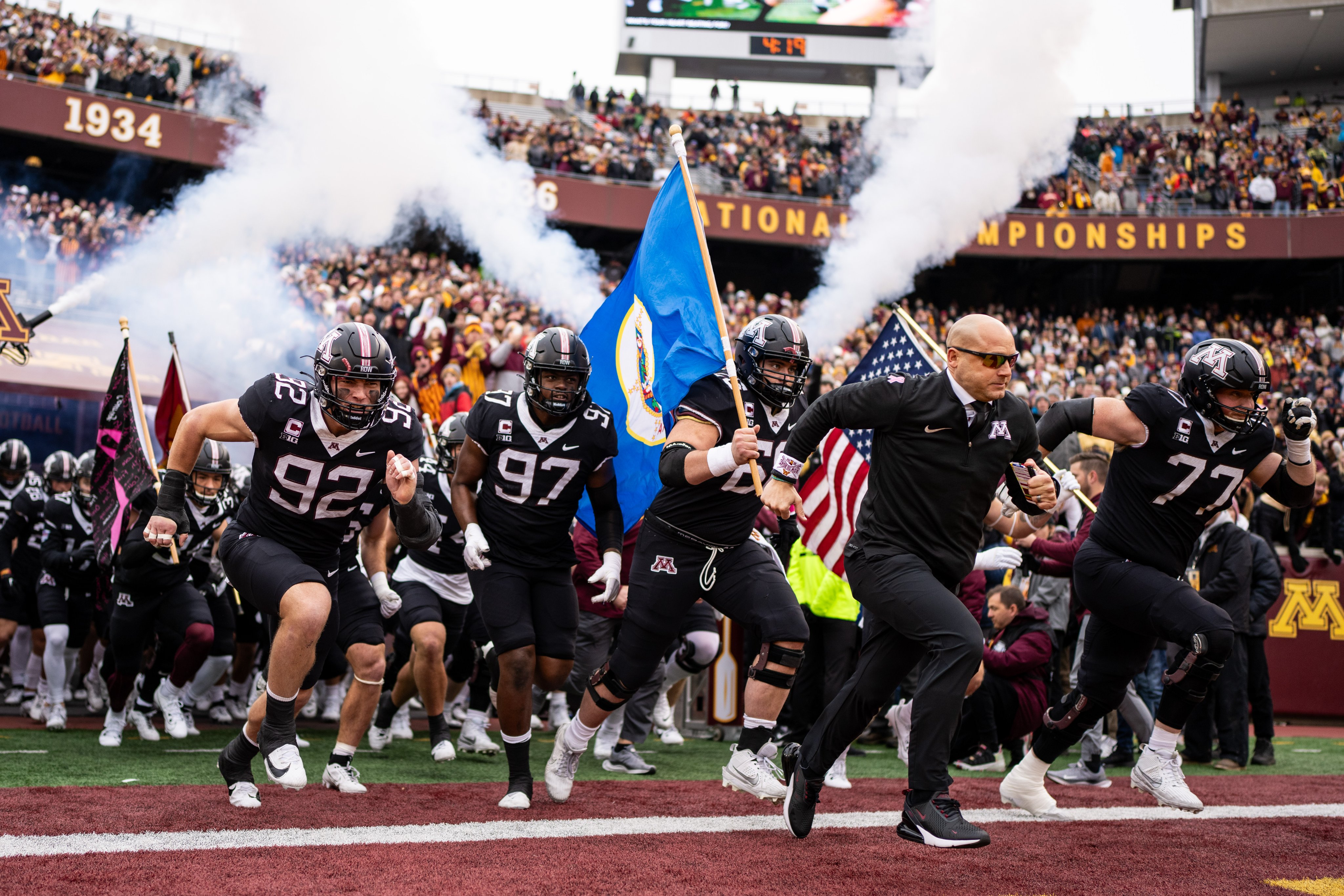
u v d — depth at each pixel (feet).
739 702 24.61
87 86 58.59
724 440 13.75
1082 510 19.40
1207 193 75.46
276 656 12.87
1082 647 17.04
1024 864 11.34
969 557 12.11
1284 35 88.63
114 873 9.59
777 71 84.64
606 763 18.81
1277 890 10.36
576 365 13.91
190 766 17.12
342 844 11.19
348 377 12.55
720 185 73.87
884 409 11.80
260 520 13.60
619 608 18.15
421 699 25.96
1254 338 73.00
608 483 15.01
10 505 24.08
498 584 14.37
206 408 13.28
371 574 15.47
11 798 13.28
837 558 18.49
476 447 14.53
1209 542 22.07
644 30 83.05
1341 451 33.96
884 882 10.28
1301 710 33.01
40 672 23.98
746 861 11.03
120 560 19.56
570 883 9.82
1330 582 33.32
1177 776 13.96
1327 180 77.77
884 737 24.35
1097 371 62.90
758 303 72.13
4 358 40.55
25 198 52.70
